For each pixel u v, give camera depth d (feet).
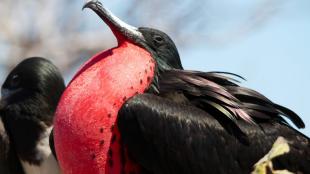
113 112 36.70
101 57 37.68
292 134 38.27
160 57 39.19
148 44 38.86
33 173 46.19
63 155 36.96
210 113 38.04
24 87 47.21
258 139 37.73
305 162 38.04
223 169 37.55
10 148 46.42
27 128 46.50
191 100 38.24
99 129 36.52
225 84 38.86
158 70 38.83
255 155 37.60
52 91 47.16
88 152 36.58
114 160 36.88
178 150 37.37
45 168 45.88
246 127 37.81
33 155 46.01
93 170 36.76
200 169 37.50
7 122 46.80
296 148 37.99
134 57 37.88
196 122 37.60
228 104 37.70
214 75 38.83
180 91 38.29
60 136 36.88
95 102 36.58
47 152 45.93
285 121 38.78
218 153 37.60
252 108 38.09
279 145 31.09
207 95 37.91
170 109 37.50
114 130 36.73
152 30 39.24
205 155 37.52
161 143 37.22
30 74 47.24
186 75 38.65
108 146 36.68
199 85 38.14
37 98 46.91
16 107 46.85
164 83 38.50
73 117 36.58
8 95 47.42
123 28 38.47
